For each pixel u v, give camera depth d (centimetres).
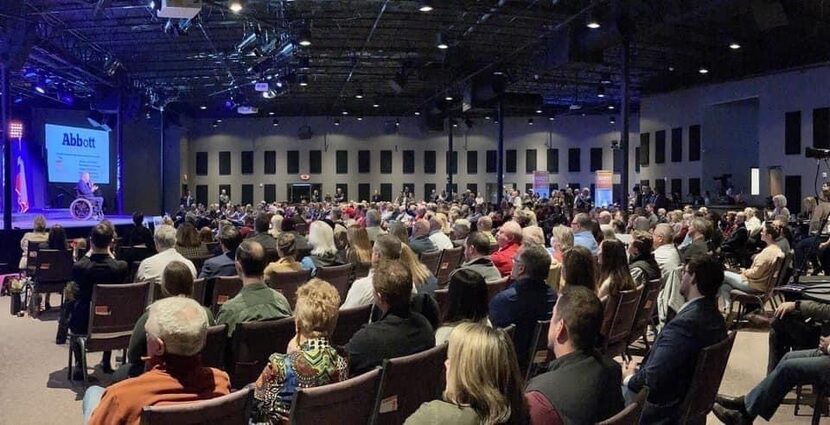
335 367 300
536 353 402
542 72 2264
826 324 483
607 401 245
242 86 2500
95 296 525
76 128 2605
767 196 1945
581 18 1472
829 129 1777
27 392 544
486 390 193
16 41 1361
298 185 3391
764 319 819
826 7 1380
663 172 2448
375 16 1569
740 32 1688
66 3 1443
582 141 3288
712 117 2208
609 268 518
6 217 1319
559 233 632
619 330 520
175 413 227
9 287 952
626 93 1441
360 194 3406
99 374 596
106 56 1945
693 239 820
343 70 2259
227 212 2298
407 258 489
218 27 1655
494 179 3375
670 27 1650
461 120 3372
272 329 398
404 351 324
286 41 1605
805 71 1838
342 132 3409
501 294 417
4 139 1341
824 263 1132
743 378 597
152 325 252
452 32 1719
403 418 304
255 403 293
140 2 1399
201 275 615
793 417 492
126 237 1108
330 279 617
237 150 3381
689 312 355
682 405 334
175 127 3100
